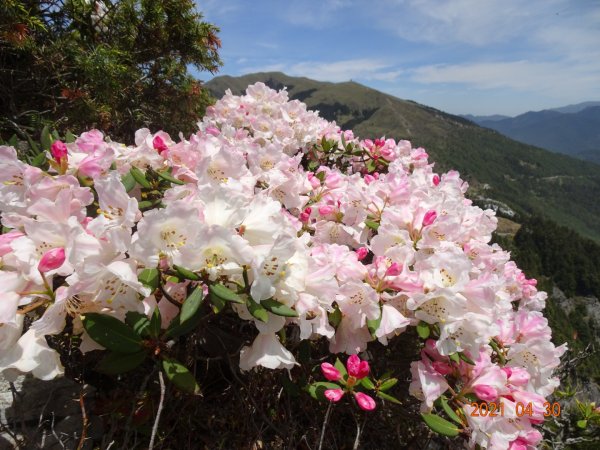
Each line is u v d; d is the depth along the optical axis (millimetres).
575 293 75188
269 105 4160
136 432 1776
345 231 2424
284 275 1390
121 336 1335
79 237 1235
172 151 2078
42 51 4277
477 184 172125
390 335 1799
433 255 1758
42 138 1976
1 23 3734
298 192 2479
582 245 80750
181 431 1897
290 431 1854
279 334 1636
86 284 1202
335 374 1616
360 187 2619
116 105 5082
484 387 1688
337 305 1779
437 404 1769
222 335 1938
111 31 5336
